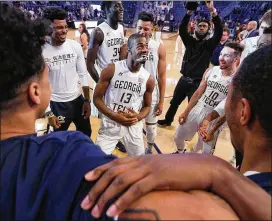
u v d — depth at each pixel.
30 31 0.49
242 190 0.42
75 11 8.99
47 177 0.43
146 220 0.35
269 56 0.52
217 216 0.36
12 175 0.43
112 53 2.76
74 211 0.40
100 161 0.45
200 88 2.31
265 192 0.43
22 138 0.49
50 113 2.19
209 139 2.03
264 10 9.00
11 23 0.47
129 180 0.41
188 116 2.36
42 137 0.51
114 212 0.37
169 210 0.36
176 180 0.42
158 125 3.61
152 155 0.47
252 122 0.52
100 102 1.92
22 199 0.41
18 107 0.51
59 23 2.13
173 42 10.33
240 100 0.55
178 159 0.45
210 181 0.43
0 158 0.45
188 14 3.09
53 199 0.41
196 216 0.35
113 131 1.97
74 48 2.33
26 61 0.49
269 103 0.49
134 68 1.84
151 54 2.49
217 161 0.46
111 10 2.62
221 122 1.96
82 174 0.43
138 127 2.05
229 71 2.12
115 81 1.86
